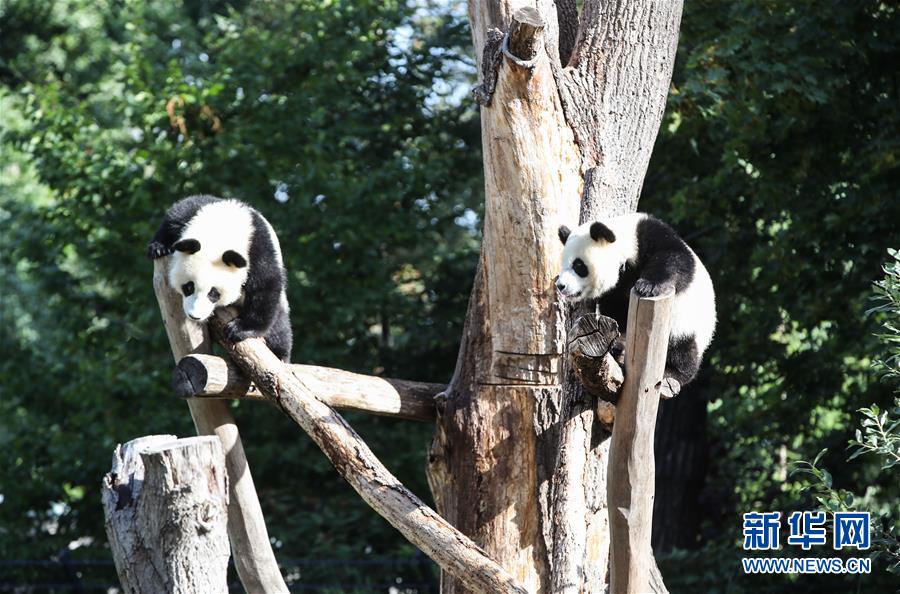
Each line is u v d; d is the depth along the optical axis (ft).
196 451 18.52
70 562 53.47
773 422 52.21
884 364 25.26
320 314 55.62
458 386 26.63
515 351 25.43
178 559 18.44
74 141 56.44
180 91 54.44
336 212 54.49
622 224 25.71
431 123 60.59
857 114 46.80
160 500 18.34
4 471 58.54
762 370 54.49
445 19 62.28
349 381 26.53
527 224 25.00
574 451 24.95
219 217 28.30
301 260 53.98
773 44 43.83
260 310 27.37
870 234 45.24
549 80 25.04
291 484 58.54
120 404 57.31
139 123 56.80
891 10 45.88
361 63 59.31
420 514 22.47
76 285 63.41
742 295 52.47
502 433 25.57
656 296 19.35
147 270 55.06
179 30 66.80
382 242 56.44
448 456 26.37
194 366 24.86
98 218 55.77
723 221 52.54
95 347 59.67
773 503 53.06
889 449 23.75
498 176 25.00
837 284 47.44
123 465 19.66
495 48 24.59
